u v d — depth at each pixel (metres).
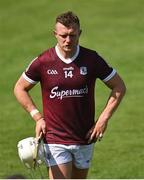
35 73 21.00
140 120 38.69
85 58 20.86
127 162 31.03
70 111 20.97
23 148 20.97
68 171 21.23
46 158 21.31
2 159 31.70
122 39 61.56
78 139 21.12
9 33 64.69
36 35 63.59
